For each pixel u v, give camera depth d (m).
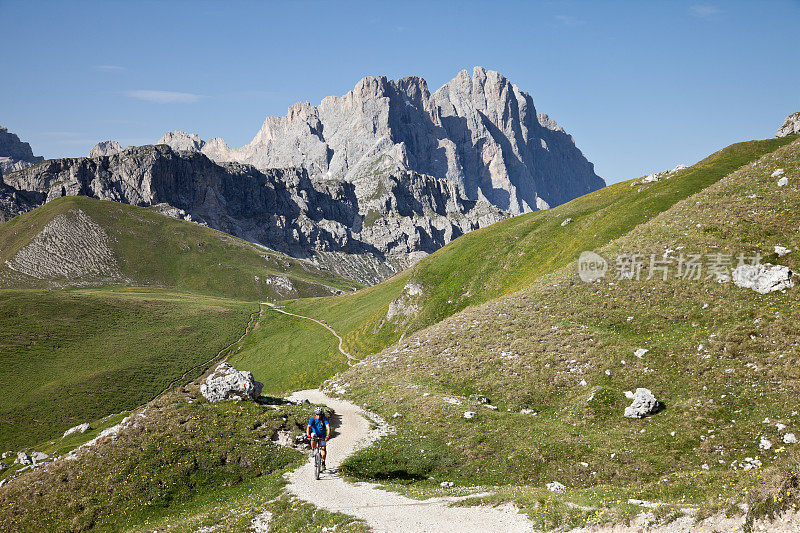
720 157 95.81
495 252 104.81
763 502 14.11
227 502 27.73
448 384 49.31
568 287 59.88
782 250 48.62
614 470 30.39
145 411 38.56
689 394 36.97
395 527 18.28
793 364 35.25
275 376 127.88
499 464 32.91
